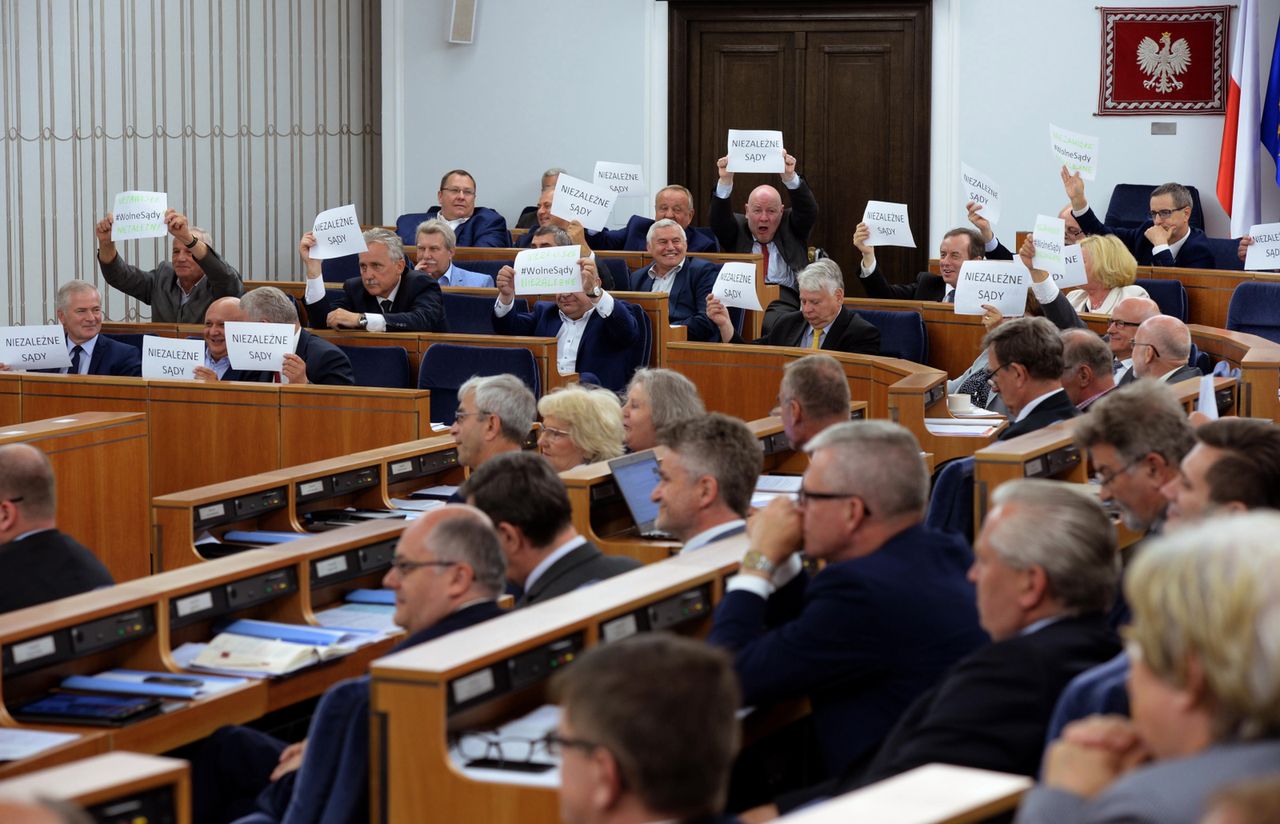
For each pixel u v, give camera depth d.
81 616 3.34
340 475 5.10
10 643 3.20
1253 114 10.63
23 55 10.11
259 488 4.83
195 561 4.62
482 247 10.33
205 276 8.66
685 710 1.77
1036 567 2.48
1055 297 7.29
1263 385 5.99
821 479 2.93
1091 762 1.77
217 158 11.41
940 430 6.12
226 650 3.62
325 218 7.84
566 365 8.03
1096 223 8.96
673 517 3.58
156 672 3.52
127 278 8.66
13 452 3.90
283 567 3.87
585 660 1.84
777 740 3.21
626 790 1.78
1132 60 11.04
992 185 8.39
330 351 7.05
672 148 11.87
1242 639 1.45
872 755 2.78
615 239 10.82
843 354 7.02
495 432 4.89
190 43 11.15
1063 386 5.46
